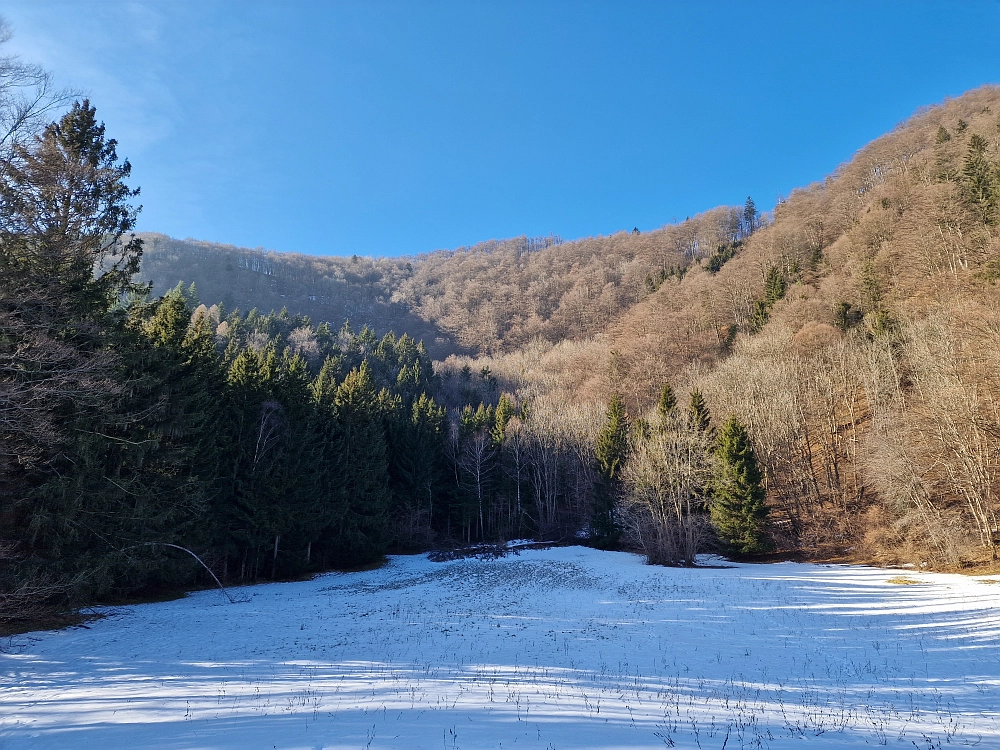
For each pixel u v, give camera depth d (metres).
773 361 50.97
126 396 21.31
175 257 177.38
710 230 140.12
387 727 7.56
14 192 14.83
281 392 35.06
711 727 7.68
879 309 53.06
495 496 58.09
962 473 30.50
